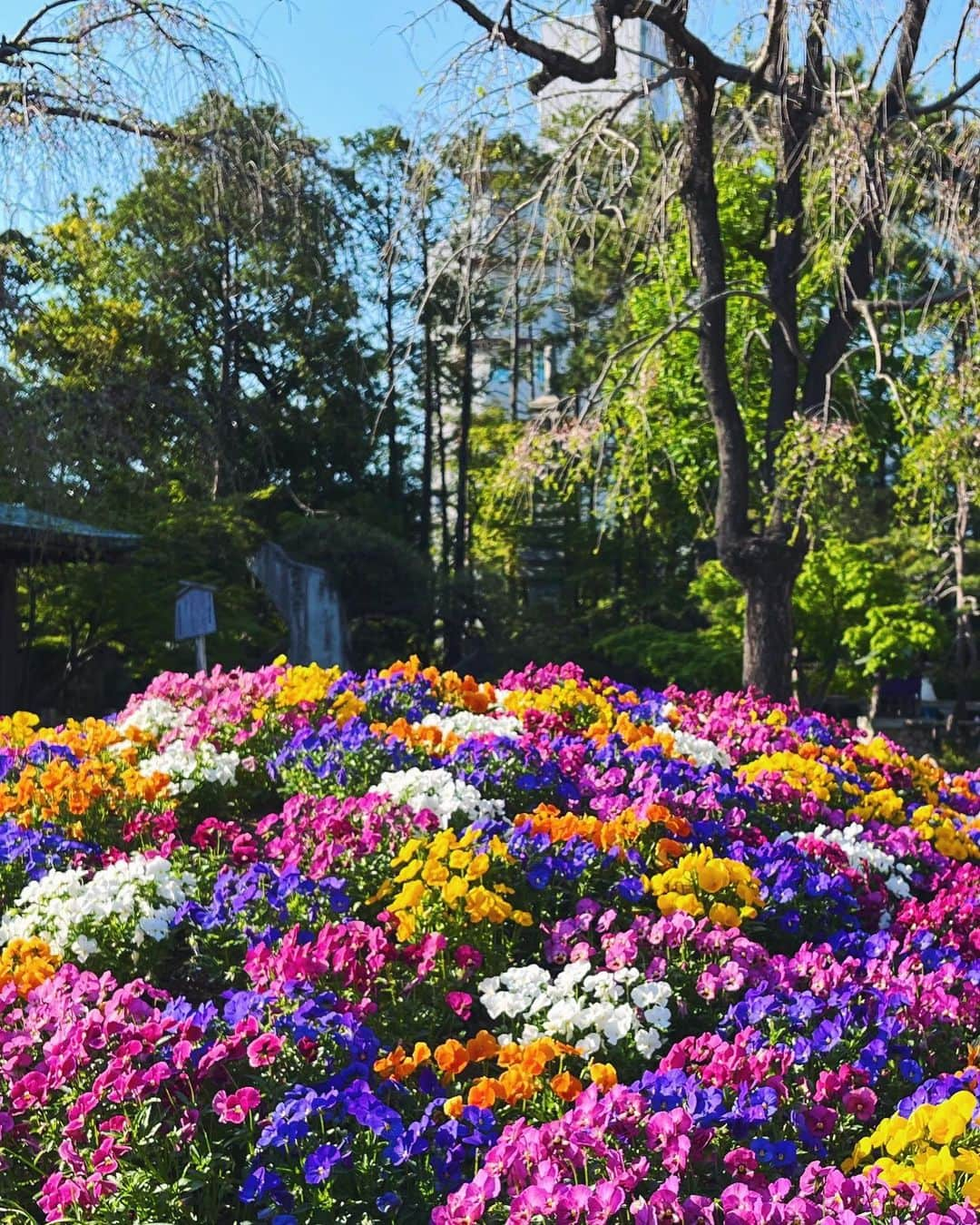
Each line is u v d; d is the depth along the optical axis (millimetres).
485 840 4926
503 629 29062
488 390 34656
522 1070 3426
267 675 7645
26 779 5734
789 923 4945
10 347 9750
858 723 27500
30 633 17391
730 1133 3297
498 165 9742
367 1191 3094
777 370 10930
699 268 10688
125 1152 3104
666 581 32188
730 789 6117
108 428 9641
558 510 29188
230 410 13406
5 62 8711
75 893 4453
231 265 17656
